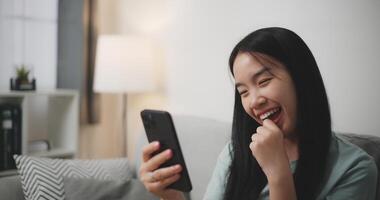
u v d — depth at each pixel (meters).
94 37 2.53
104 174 1.75
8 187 1.57
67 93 2.31
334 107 1.57
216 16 2.05
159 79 2.43
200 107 2.17
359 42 1.47
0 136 2.04
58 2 2.59
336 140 1.08
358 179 0.98
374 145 1.21
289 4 1.71
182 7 2.25
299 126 1.00
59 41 2.59
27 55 2.50
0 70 2.36
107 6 2.73
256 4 1.85
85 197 1.53
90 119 2.57
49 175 1.60
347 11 1.51
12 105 2.11
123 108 2.49
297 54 0.97
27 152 2.17
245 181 1.14
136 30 2.58
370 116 1.45
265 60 0.95
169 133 0.92
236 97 1.16
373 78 1.44
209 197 1.22
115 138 2.84
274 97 0.94
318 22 1.60
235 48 1.02
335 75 1.56
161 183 0.93
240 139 1.17
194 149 1.75
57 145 2.48
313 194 1.00
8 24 2.39
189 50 2.22
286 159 0.94
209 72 2.10
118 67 2.20
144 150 0.96
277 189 0.91
